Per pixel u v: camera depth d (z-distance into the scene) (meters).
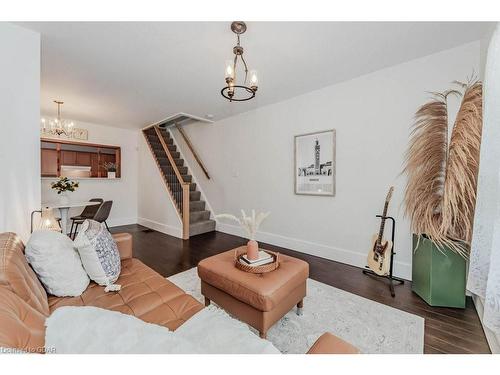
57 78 2.83
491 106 1.41
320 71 2.66
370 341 1.56
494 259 1.19
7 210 1.81
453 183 1.89
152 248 3.62
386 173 2.64
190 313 1.27
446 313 1.88
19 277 1.03
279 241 3.76
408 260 2.50
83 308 0.81
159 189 4.88
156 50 2.22
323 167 3.17
